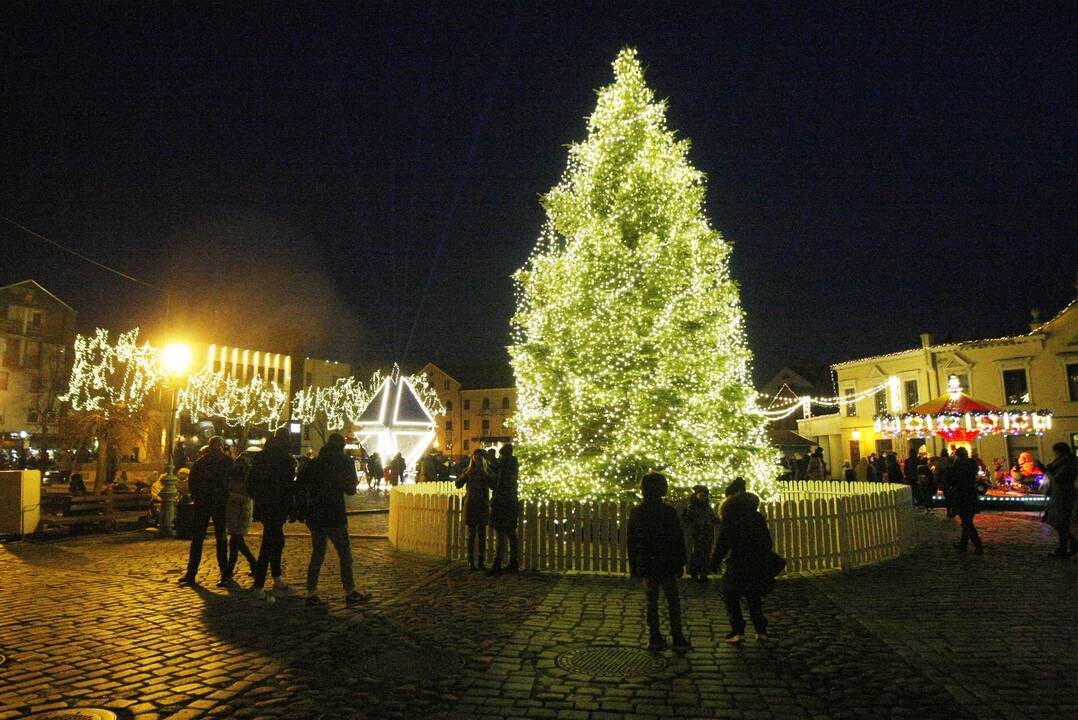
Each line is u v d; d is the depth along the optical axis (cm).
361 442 3256
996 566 1103
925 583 966
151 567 1094
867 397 4347
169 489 1514
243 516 942
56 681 552
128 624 728
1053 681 553
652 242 1321
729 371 1402
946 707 500
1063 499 1168
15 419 5178
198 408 5622
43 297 5406
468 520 1091
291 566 1105
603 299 1343
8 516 1436
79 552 1266
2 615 769
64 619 750
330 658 611
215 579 992
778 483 1709
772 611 807
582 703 507
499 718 478
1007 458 3556
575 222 1479
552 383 1390
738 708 499
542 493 1331
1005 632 700
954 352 3831
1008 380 3666
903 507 1274
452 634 694
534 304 1494
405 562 1146
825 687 544
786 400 6056
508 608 813
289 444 902
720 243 1434
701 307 1362
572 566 1070
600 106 1458
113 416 2283
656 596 661
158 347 5456
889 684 549
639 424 1275
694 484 1213
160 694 523
